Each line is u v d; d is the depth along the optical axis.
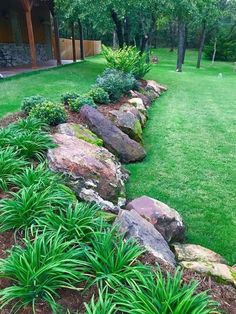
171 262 2.65
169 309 1.96
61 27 25.25
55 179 3.36
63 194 3.12
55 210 2.93
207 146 6.19
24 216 2.76
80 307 2.09
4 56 13.93
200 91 12.11
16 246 2.38
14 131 4.30
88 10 11.73
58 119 5.19
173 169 5.17
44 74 12.01
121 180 4.29
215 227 3.77
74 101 6.29
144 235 2.77
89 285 2.18
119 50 11.35
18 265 2.17
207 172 5.11
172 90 11.92
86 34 33.38
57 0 13.45
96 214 3.08
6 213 2.79
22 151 3.91
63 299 2.13
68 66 15.14
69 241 2.43
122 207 3.81
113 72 9.30
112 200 3.78
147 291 2.13
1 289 2.17
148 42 15.19
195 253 3.01
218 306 2.25
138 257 2.52
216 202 4.28
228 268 2.77
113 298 2.06
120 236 2.62
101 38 34.22
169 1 11.79
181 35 17.58
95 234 2.53
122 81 8.41
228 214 4.02
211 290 2.41
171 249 3.12
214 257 3.01
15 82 10.02
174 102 9.84
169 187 4.62
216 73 19.22
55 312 2.00
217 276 2.56
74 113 5.98
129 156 5.30
